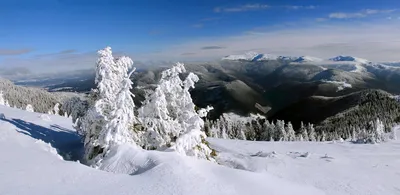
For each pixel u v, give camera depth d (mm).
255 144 35312
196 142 15781
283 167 21125
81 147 20547
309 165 22125
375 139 40062
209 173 11555
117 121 15141
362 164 23750
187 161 12234
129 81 15016
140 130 17391
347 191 16719
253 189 10797
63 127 28078
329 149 32719
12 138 16422
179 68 17828
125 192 9234
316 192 12555
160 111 17359
